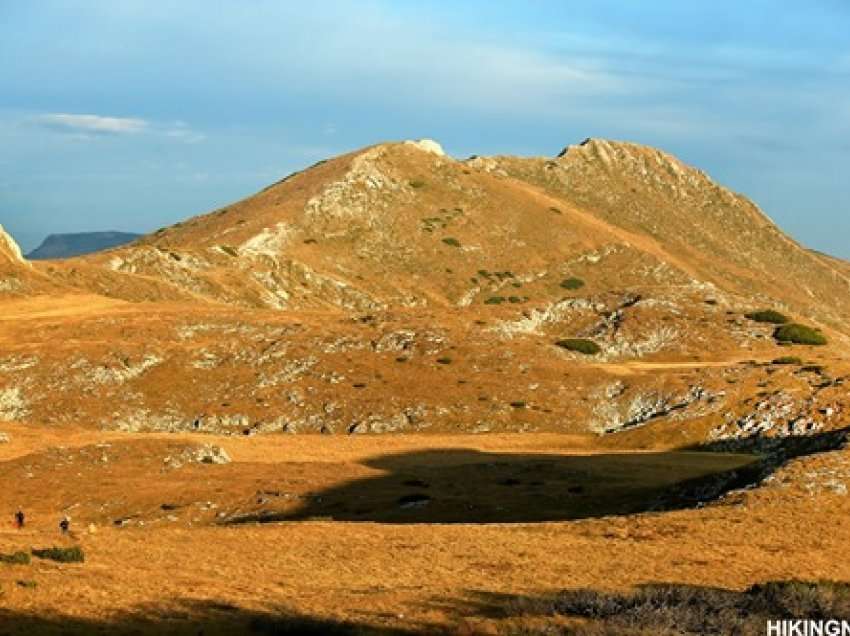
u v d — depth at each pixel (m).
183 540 47.44
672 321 156.38
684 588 32.12
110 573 36.62
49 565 37.69
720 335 153.50
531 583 36.94
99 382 125.62
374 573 39.09
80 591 32.78
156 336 141.62
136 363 130.25
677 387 120.62
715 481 64.50
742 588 36.12
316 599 33.22
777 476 56.31
